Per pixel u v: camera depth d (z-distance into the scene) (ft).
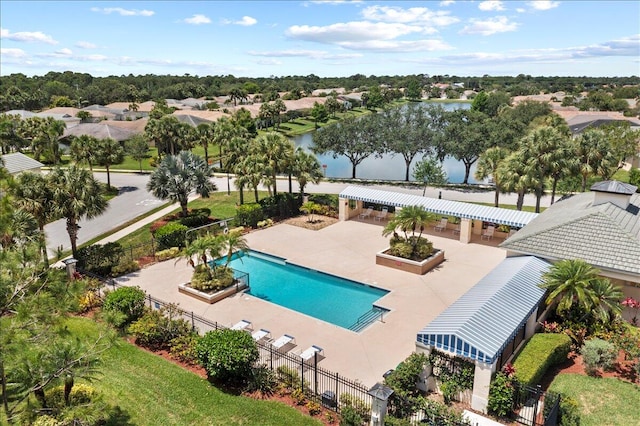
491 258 101.50
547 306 70.44
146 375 58.49
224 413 51.08
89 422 40.14
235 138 160.45
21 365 39.01
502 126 191.93
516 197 164.45
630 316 73.15
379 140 191.21
